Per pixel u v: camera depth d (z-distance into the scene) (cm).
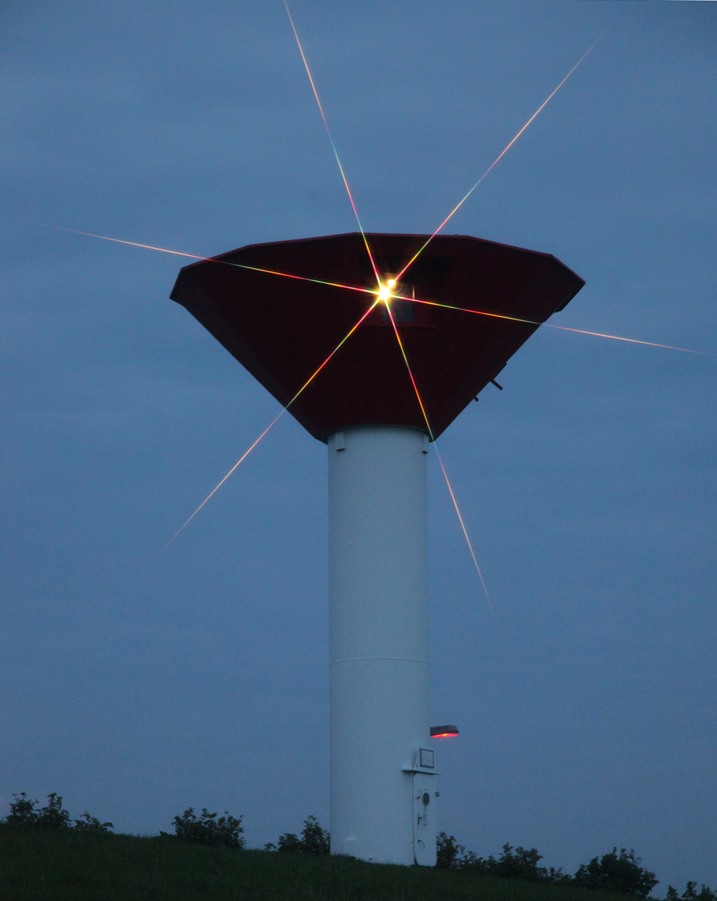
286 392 2855
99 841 2627
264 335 2778
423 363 2794
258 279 2727
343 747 2722
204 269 2739
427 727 2759
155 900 2009
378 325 2764
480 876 2847
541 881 3136
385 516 2794
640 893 3120
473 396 2947
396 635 2750
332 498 2850
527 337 2916
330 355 2780
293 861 2503
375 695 2719
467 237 2748
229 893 2111
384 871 2464
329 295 2742
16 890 1977
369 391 2805
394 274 2783
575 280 2889
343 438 2842
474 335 2798
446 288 2789
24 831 2695
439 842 3212
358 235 2711
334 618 2792
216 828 3095
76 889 2020
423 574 2817
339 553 2806
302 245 2706
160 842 2708
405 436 2848
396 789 2688
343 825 2695
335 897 2167
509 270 2772
